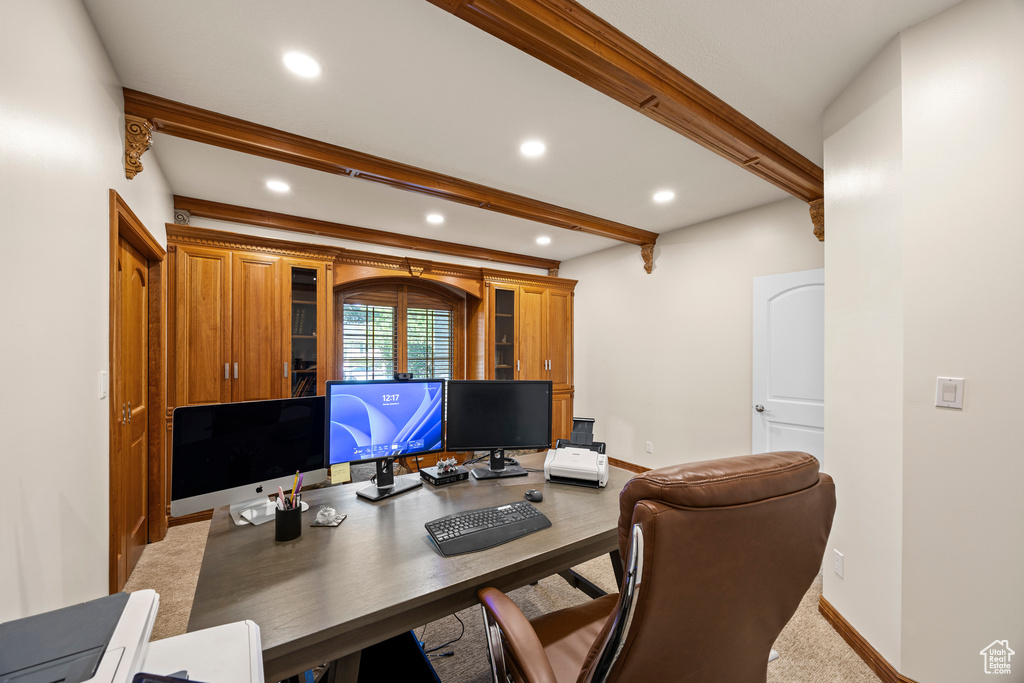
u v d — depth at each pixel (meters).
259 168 2.66
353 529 1.32
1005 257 1.33
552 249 4.89
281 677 0.84
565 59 1.59
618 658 0.73
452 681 1.59
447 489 1.72
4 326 0.89
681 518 0.67
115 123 1.74
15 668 0.49
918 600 1.48
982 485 1.36
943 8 1.44
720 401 3.64
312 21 1.50
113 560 1.65
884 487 1.62
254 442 1.42
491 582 1.15
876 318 1.67
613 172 2.77
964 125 1.40
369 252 4.11
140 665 0.56
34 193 1.03
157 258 2.55
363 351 4.38
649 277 4.30
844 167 1.90
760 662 0.92
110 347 1.64
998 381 1.34
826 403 2.03
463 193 2.96
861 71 1.78
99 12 1.43
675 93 1.84
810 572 0.85
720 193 3.12
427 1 1.39
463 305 5.01
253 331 3.25
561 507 1.52
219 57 1.68
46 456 1.09
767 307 3.31
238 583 1.01
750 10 1.47
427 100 1.99
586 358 5.10
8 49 0.91
